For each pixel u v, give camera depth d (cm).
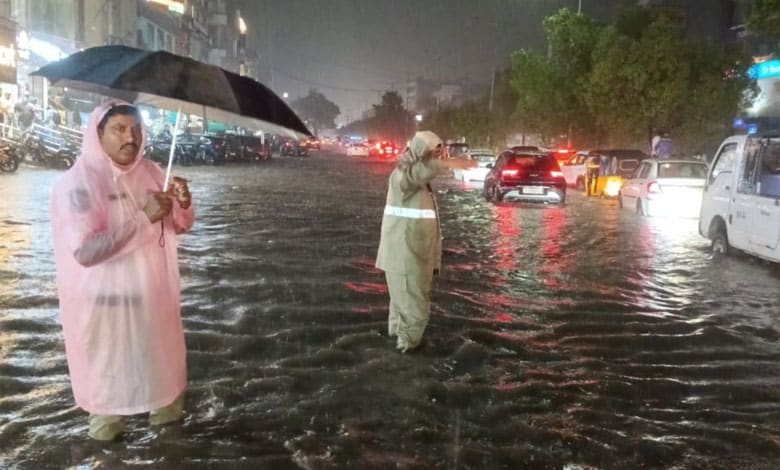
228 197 2017
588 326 730
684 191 1742
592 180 2559
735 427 486
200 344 618
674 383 566
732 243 1130
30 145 2516
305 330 670
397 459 417
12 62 2853
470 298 833
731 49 2722
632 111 2781
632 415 501
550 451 438
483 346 638
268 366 568
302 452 420
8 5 2900
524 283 934
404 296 609
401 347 617
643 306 826
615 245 1309
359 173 3656
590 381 564
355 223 1491
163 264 398
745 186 1105
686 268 1086
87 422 454
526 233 1444
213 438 435
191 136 3859
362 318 721
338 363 581
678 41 2686
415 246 604
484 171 3114
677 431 476
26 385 517
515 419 482
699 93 2642
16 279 836
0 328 651
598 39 3169
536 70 3628
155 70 368
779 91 2791
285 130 407
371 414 480
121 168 378
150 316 390
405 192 604
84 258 360
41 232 1160
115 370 386
